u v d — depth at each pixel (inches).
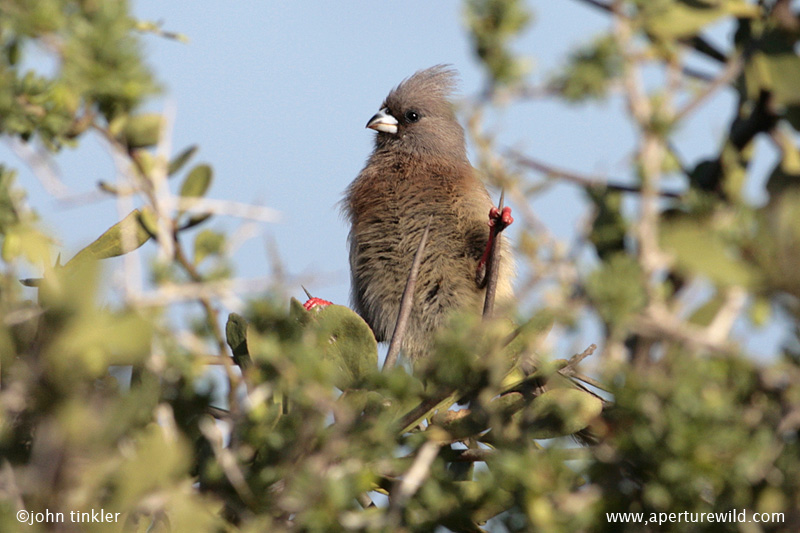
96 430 149.5
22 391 144.9
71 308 143.0
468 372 190.2
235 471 179.6
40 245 194.2
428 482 187.3
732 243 154.1
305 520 170.9
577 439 224.2
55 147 190.1
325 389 178.5
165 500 159.0
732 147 175.2
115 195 199.6
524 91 178.2
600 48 172.1
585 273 156.6
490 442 233.8
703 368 158.4
